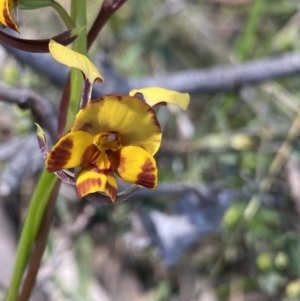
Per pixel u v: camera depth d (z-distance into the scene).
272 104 0.42
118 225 0.37
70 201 0.37
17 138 0.36
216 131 0.41
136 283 0.37
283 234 0.36
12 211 0.37
